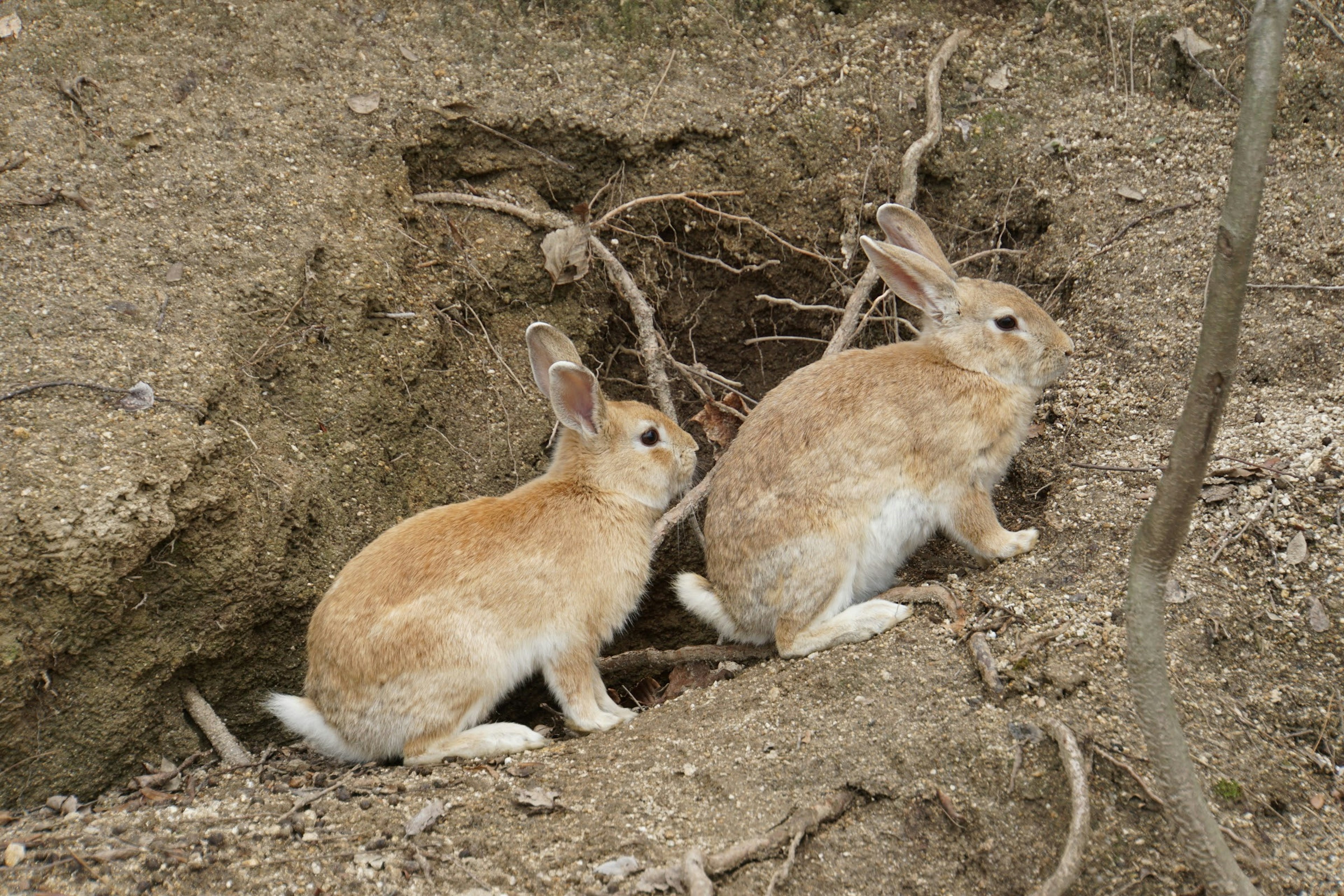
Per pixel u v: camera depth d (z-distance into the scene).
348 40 13.22
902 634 9.45
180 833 7.88
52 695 8.88
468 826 7.94
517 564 9.38
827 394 10.09
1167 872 7.25
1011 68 14.27
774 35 14.42
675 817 7.88
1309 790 7.96
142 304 10.43
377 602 9.04
